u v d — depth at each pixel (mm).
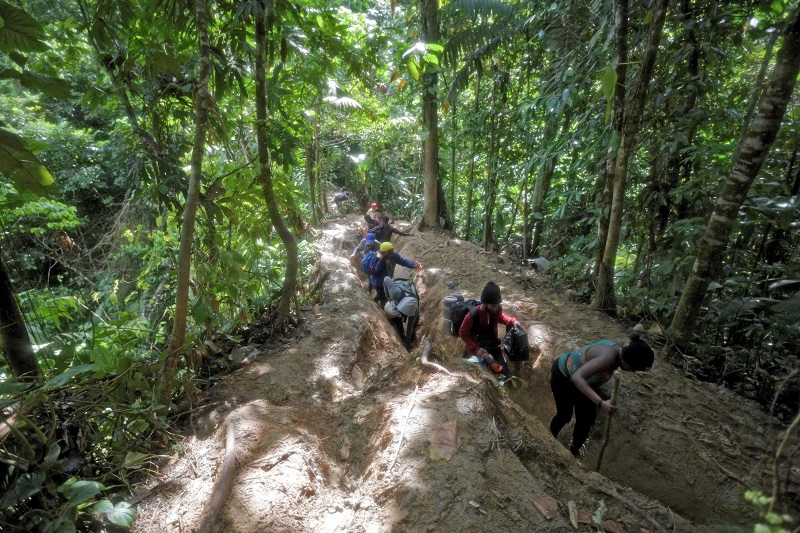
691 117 5309
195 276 4070
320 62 4941
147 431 3070
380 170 15469
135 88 3904
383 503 2463
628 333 5070
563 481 2666
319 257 7488
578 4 6855
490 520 2268
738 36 5207
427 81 9656
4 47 2188
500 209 10555
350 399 3736
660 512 2488
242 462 2789
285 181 4793
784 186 4383
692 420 3857
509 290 6430
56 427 2480
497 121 9203
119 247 8391
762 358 4336
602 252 5754
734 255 4949
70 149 10547
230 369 4066
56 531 2012
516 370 4871
